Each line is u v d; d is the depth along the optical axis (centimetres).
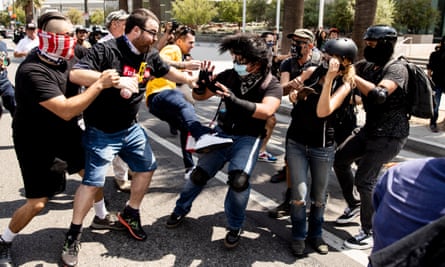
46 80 267
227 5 5228
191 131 374
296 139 318
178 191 446
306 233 339
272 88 310
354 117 346
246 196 312
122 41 296
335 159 353
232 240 323
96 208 345
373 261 129
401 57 328
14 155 561
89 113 301
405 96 317
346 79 298
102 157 300
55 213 383
